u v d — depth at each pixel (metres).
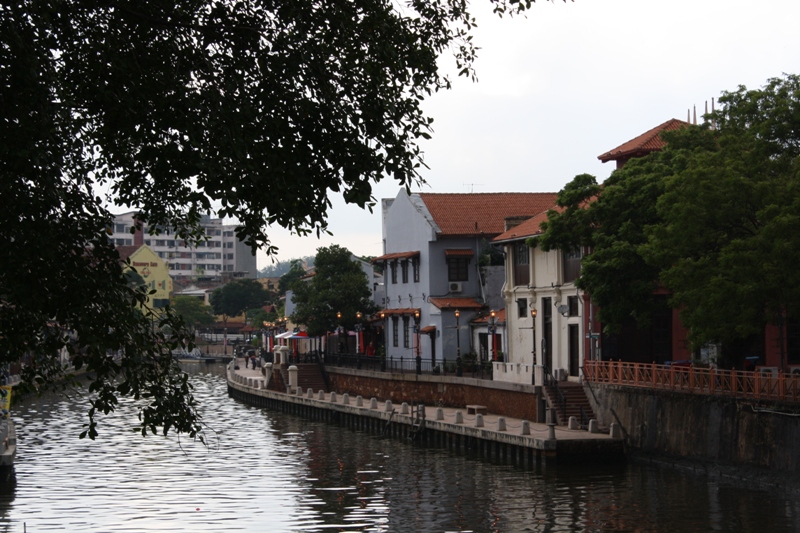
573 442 40.03
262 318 151.12
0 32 12.68
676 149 42.62
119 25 14.13
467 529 29.41
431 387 58.84
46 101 13.09
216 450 47.97
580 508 31.72
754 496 32.16
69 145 14.95
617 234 41.59
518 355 56.84
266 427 59.53
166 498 34.75
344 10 14.62
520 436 41.19
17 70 12.67
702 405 36.75
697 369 38.47
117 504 33.53
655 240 35.88
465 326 64.56
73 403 72.44
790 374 34.56
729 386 36.03
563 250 44.88
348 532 29.22
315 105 14.17
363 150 14.16
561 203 44.41
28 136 12.79
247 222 14.68
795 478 31.89
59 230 13.71
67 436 53.09
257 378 84.38
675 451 38.06
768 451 33.31
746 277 32.25
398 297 72.50
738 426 34.81
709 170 34.28
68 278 13.68
